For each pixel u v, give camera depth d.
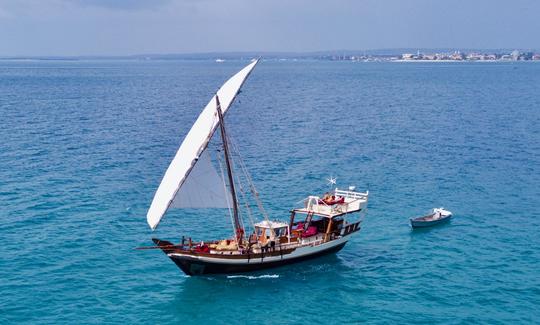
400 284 47.62
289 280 48.38
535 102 193.75
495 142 111.88
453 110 171.00
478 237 58.53
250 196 72.06
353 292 46.16
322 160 93.94
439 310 43.06
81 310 42.22
